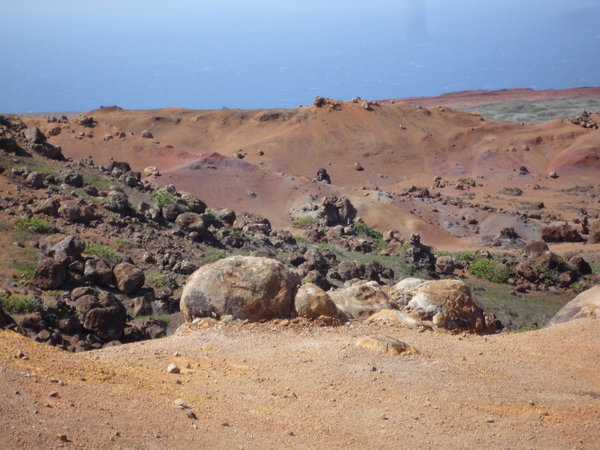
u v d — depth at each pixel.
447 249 109.56
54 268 41.97
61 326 37.25
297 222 113.50
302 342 19.23
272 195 133.62
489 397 15.63
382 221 118.88
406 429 13.42
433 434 13.27
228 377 15.78
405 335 20.69
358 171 197.00
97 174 72.56
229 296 21.08
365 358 17.53
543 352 19.92
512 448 12.93
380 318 22.27
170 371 15.57
